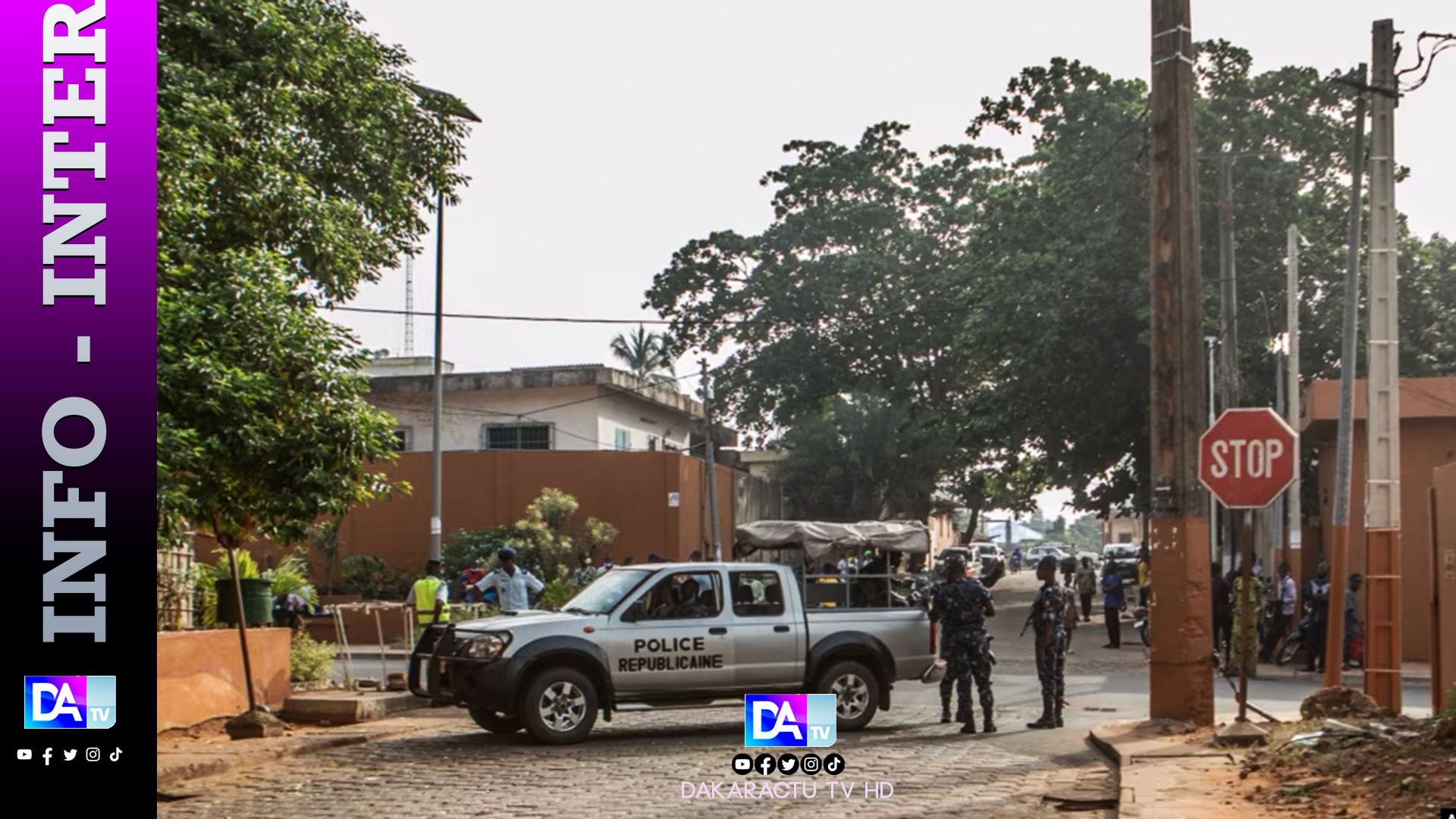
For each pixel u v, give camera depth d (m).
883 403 54.69
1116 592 29.78
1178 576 14.62
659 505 39.00
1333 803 9.10
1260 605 23.03
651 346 76.81
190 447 12.68
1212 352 38.47
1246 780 10.57
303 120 20.52
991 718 15.05
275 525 14.48
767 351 56.19
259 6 18.19
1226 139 39.34
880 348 57.12
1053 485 45.94
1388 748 10.59
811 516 56.06
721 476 45.78
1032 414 41.53
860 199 56.66
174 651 14.73
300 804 10.60
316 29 19.91
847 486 55.06
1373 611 16.02
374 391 44.78
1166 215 14.88
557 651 13.95
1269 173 38.50
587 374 43.31
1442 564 15.84
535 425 44.00
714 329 56.91
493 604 23.41
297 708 15.79
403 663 25.03
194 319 12.86
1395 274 16.55
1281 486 13.28
